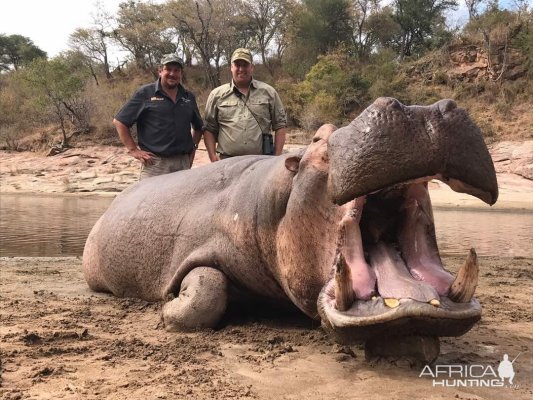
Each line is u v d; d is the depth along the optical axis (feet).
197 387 10.56
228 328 14.93
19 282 22.67
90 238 20.71
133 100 24.67
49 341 13.43
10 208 73.56
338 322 10.30
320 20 197.88
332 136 10.80
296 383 10.84
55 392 10.21
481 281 23.45
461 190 10.10
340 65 176.76
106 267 19.29
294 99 152.76
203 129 26.50
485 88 148.25
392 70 166.09
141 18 220.64
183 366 11.78
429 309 9.70
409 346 11.37
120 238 18.69
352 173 10.00
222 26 191.42
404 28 200.95
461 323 10.07
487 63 152.56
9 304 17.87
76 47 222.28
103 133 147.54
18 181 118.42
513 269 27.09
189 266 16.11
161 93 24.71
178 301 15.07
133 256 18.20
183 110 25.12
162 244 17.37
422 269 10.91
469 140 9.88
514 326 15.53
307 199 12.41
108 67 224.33
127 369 11.55
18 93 185.26
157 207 17.98
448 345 13.42
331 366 11.81
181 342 13.52
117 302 18.44
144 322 15.75
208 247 15.88
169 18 199.93
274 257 14.01
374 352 11.95
